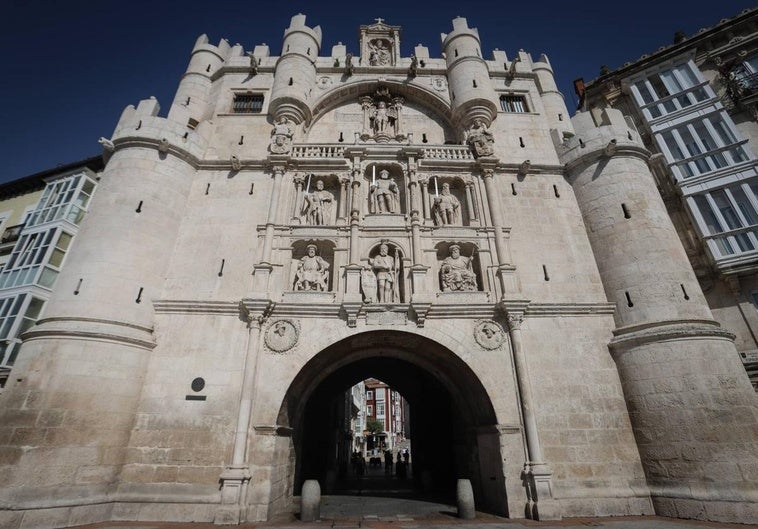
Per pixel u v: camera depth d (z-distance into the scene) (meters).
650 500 11.91
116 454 11.65
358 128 20.86
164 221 15.16
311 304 14.03
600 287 15.10
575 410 13.01
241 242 15.55
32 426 10.77
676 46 23.14
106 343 12.29
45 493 10.26
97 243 13.74
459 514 12.03
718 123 20.44
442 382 16.77
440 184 17.94
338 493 18.25
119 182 14.98
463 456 16.75
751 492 10.52
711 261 17.95
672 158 20.56
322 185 17.48
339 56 22.78
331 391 21.69
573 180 17.52
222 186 16.89
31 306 18.66
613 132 16.92
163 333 13.59
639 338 13.05
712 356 12.10
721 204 18.78
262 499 11.60
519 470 12.28
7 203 25.27
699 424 11.52
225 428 12.41
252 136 18.86
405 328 13.91
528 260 15.62
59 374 11.45
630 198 15.45
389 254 16.03
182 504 11.42
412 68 21.62
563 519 11.39
